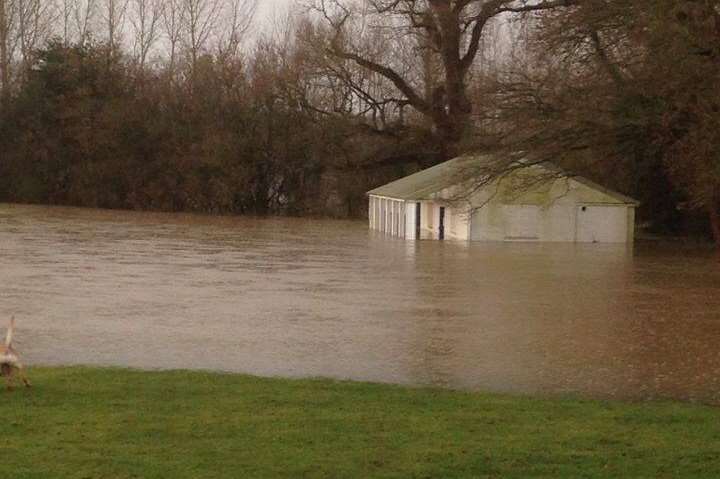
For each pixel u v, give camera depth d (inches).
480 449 362.3
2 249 1464.1
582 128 1576.0
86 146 3211.1
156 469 326.6
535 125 1627.7
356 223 2596.0
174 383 485.7
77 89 3221.0
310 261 1364.4
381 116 2881.4
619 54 1536.7
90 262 1274.6
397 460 345.1
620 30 1457.9
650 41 1393.9
